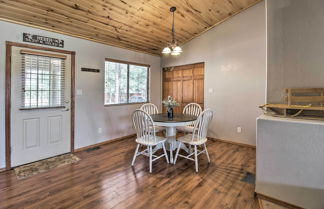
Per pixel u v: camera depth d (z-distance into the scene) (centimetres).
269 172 189
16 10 243
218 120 416
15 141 269
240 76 378
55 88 311
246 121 374
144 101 493
